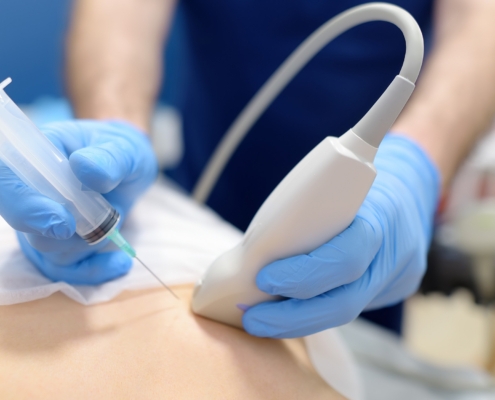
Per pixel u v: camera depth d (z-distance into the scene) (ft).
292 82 3.55
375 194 1.97
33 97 6.38
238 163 3.93
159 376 1.71
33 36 6.11
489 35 2.89
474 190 4.84
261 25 3.49
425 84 2.87
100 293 1.94
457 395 3.16
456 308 6.18
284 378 1.86
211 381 1.75
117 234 1.82
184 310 1.98
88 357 1.70
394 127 2.69
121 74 2.96
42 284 1.93
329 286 1.72
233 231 2.61
